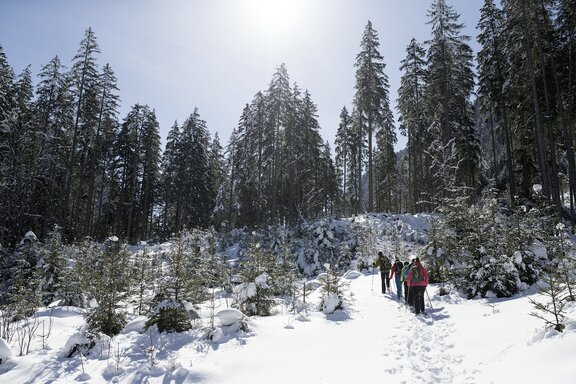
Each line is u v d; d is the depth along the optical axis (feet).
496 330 24.49
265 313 37.04
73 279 43.96
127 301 35.91
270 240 91.45
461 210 45.44
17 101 101.14
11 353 24.17
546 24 75.66
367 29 109.29
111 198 132.77
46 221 93.71
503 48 89.04
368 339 27.25
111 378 21.36
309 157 138.41
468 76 100.99
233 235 114.32
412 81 110.42
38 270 46.47
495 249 38.06
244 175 138.00
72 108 102.27
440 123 95.81
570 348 17.02
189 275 33.58
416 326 30.07
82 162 112.27
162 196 155.43
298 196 142.72
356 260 74.84
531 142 90.27
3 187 82.43
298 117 126.62
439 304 37.50
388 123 128.16
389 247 70.54
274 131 123.44
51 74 99.91
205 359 23.57
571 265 26.78
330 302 37.99
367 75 107.24
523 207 39.60
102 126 112.88
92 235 127.54
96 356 24.90
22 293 38.04
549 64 79.00
